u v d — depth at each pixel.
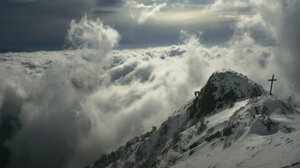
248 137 36.41
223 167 30.48
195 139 58.12
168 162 53.28
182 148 57.97
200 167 35.38
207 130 58.16
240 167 27.88
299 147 25.70
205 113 100.06
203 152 43.75
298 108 53.84
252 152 30.58
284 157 25.14
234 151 34.28
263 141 32.44
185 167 38.94
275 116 44.88
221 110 89.81
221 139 43.31
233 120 48.53
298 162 22.80
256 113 46.12
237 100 89.19
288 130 33.34
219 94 98.25
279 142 29.75
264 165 25.47
